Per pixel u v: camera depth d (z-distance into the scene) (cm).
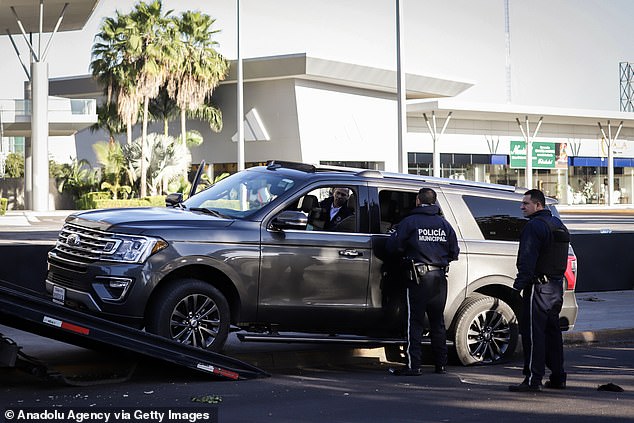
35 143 6103
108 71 6412
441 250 1098
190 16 6506
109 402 887
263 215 1073
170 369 1076
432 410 893
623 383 1073
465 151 7931
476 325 1206
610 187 8744
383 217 1149
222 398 928
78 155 8244
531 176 8150
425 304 1095
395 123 7312
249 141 6831
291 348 1240
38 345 1194
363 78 6738
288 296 1069
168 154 6303
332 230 1113
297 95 6531
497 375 1128
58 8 6334
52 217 5422
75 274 1024
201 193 1180
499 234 1223
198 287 1023
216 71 6525
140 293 989
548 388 1034
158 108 7000
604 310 1717
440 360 1123
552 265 1017
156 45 6312
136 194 6419
